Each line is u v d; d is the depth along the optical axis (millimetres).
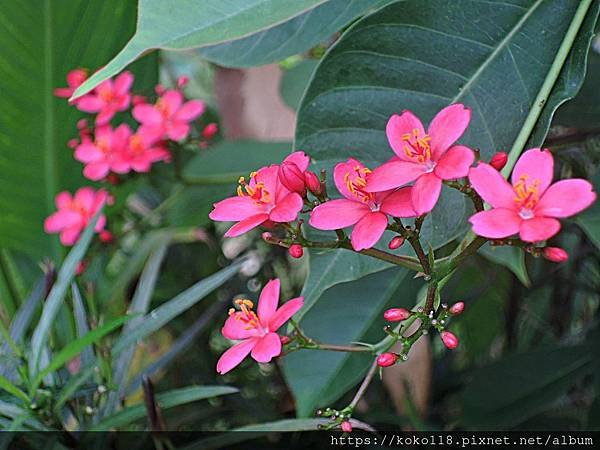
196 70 646
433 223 312
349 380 387
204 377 543
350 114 315
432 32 310
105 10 444
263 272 548
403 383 437
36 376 355
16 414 360
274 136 563
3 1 432
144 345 519
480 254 457
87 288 443
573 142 405
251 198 282
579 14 300
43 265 464
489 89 312
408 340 277
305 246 279
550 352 444
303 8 298
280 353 289
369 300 400
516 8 309
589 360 442
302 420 330
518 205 251
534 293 540
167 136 465
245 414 486
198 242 571
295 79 496
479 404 439
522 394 438
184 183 487
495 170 255
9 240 514
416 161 262
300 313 312
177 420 433
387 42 311
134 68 494
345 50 310
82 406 393
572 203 249
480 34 311
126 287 513
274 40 359
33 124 478
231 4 290
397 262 279
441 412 499
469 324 543
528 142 299
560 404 510
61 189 509
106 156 466
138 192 590
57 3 435
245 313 289
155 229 510
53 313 369
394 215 265
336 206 269
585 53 293
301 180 275
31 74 459
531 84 308
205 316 434
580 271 525
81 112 485
